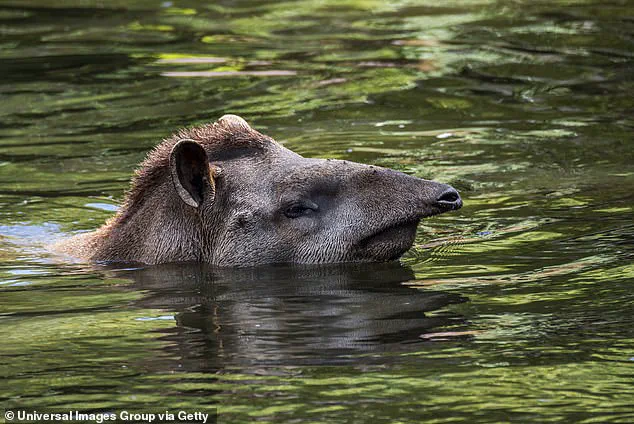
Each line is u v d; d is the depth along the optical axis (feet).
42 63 79.15
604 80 72.08
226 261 43.62
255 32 88.48
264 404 28.78
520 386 29.53
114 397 29.58
